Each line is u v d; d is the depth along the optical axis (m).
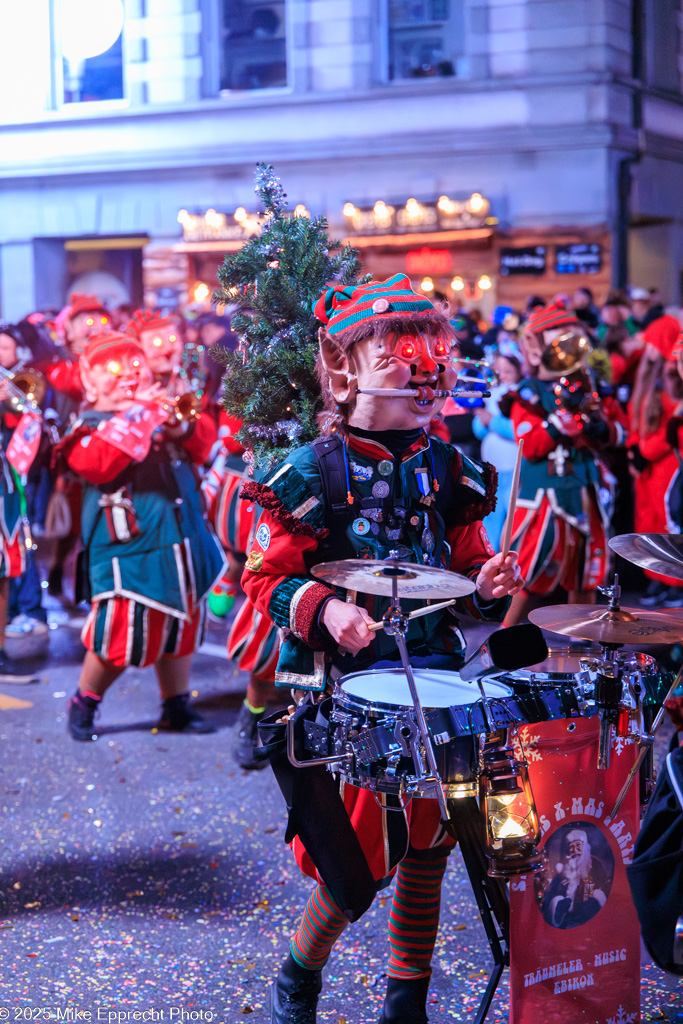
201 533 4.88
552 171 13.61
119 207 15.60
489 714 2.13
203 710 5.29
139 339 4.91
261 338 2.95
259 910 3.32
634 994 2.38
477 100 13.75
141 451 4.58
